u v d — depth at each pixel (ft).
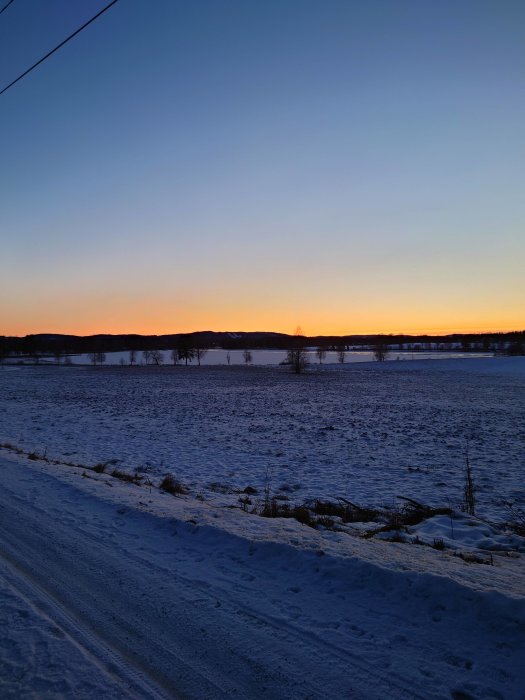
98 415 95.96
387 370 332.19
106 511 26.03
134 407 112.47
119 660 12.59
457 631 13.25
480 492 41.81
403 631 13.50
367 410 110.73
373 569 16.62
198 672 12.10
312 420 92.89
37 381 220.43
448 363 393.91
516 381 219.82
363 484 44.37
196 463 52.90
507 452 62.08
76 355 647.97
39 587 16.81
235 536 20.84
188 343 503.61
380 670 11.92
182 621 14.47
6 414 94.58
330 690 11.28
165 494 33.55
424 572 15.99
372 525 28.50
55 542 21.25
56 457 51.75
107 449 59.77
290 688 11.40
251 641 13.35
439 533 26.63
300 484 44.04
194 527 22.35
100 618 14.71
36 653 12.80
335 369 353.31
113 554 19.80
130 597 16.03
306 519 27.45
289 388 183.42
